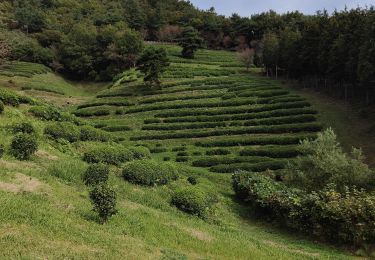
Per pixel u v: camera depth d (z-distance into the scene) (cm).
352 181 2330
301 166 2625
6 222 1063
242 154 4062
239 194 2644
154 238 1323
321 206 1838
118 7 13475
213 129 4831
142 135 4856
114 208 1337
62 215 1245
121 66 9562
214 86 6300
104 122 5344
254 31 11256
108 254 1034
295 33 6781
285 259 1455
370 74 4100
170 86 6606
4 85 7156
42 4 13150
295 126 4466
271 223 2202
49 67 9700
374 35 4178
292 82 6550
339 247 1773
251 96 5666
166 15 12781
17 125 2128
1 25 10006
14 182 1441
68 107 6366
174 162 3909
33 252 936
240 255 1379
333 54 5075
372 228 1695
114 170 2111
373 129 4125
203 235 1540
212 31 11588
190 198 1909
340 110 4797
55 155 2033
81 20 12006
